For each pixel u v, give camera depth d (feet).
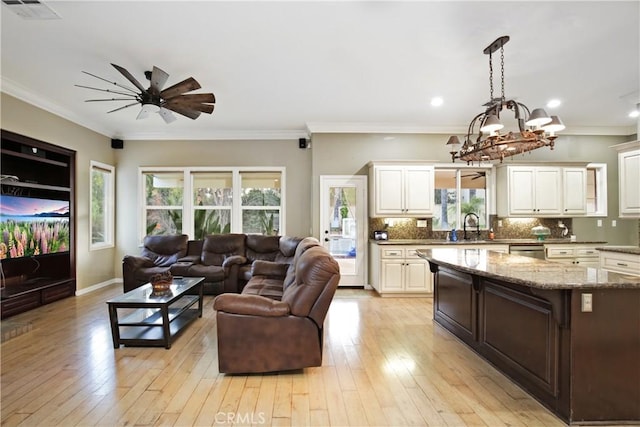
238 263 17.11
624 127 19.22
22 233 13.84
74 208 16.80
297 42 9.75
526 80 12.51
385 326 12.60
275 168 20.34
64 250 16.16
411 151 18.95
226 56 10.62
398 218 18.88
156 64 11.18
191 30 9.11
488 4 7.97
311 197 20.21
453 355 10.02
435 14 8.37
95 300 15.78
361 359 9.71
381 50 10.23
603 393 6.75
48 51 10.28
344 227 18.90
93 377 8.52
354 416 6.95
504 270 8.34
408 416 6.96
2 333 10.84
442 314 12.51
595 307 6.79
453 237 18.03
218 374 8.71
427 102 14.97
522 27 8.95
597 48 10.09
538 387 7.56
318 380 8.46
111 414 6.97
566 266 9.07
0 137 12.72
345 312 14.38
